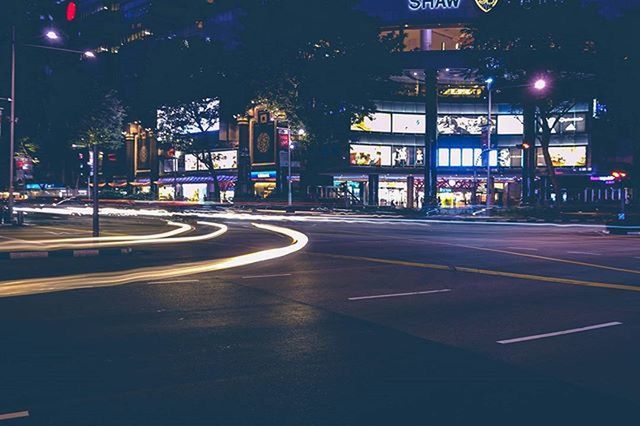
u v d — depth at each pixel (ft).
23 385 19.36
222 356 23.04
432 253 62.64
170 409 17.30
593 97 166.81
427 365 21.99
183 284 40.75
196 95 213.87
